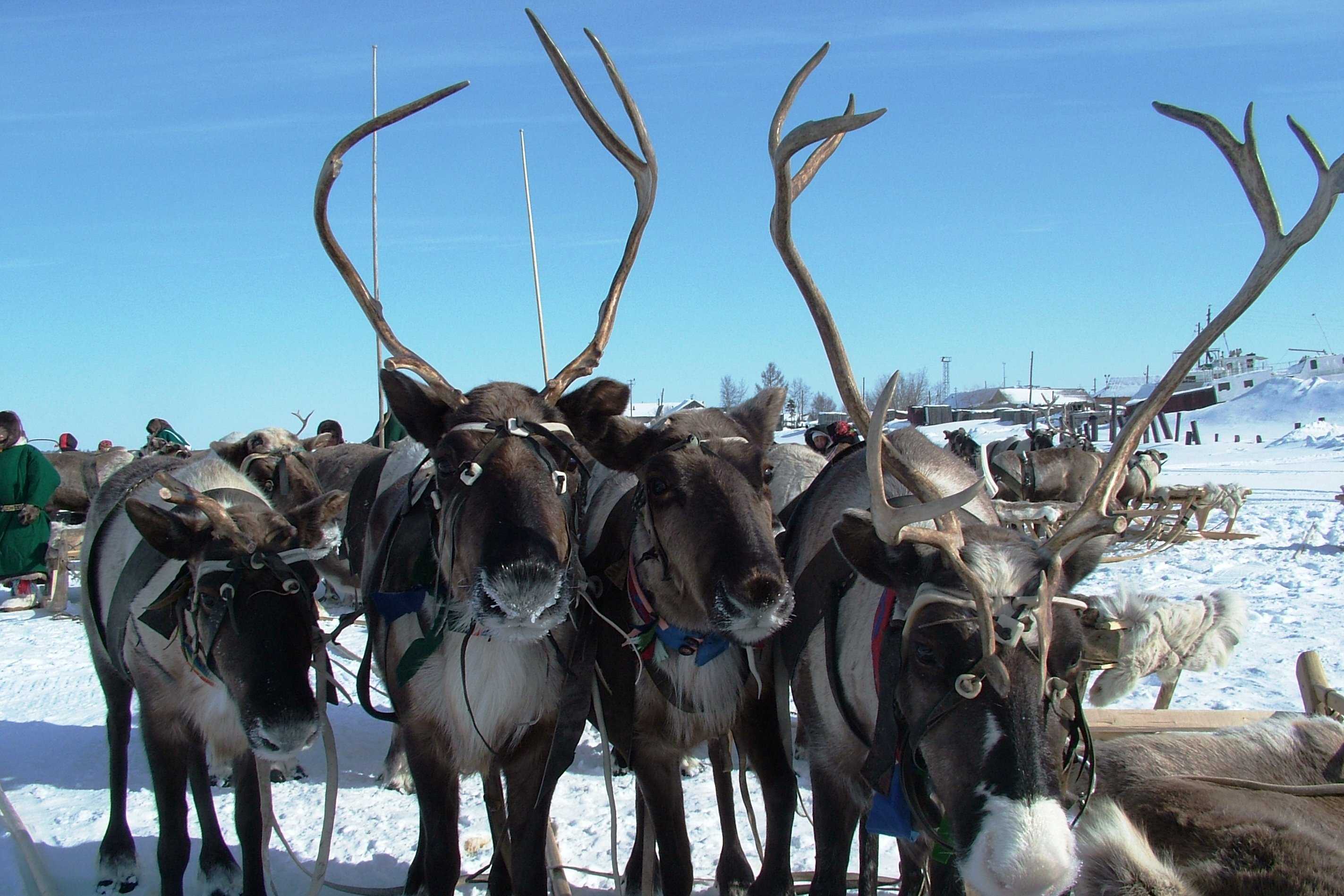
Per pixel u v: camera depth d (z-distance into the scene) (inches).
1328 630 324.2
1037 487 489.7
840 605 137.3
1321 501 702.5
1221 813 104.0
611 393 159.2
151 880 185.0
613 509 168.1
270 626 147.6
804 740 165.3
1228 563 463.5
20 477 472.7
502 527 132.6
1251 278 119.2
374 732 277.4
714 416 154.1
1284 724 129.3
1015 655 104.0
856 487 146.2
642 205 171.6
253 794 164.1
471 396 152.2
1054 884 94.7
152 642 161.0
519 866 150.5
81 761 253.6
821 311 128.1
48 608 466.9
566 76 172.4
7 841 196.5
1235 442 1550.2
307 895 167.8
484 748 152.5
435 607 150.6
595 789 226.2
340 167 158.4
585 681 151.7
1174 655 150.1
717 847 193.8
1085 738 112.6
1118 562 467.2
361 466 299.4
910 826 117.9
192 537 153.2
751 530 135.5
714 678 151.0
